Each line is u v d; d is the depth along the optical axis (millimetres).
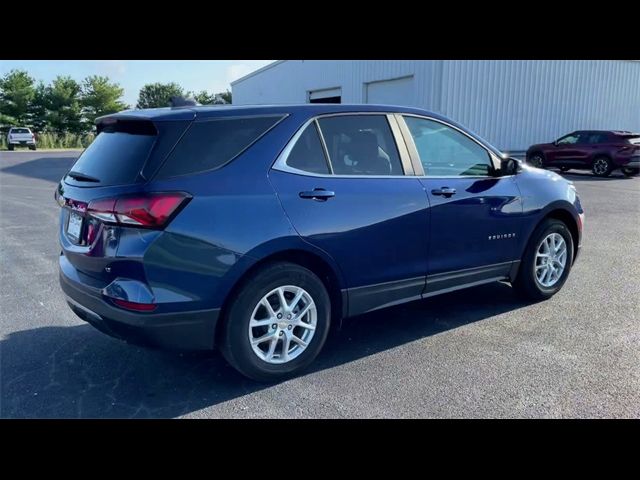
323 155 3588
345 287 3686
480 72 18406
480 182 4336
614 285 5492
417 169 4012
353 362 3771
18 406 3197
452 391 3330
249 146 3316
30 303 5047
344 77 22141
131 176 3031
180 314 3059
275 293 3379
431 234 4023
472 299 5109
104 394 3352
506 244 4574
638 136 17375
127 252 2953
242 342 3283
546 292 4980
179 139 3107
